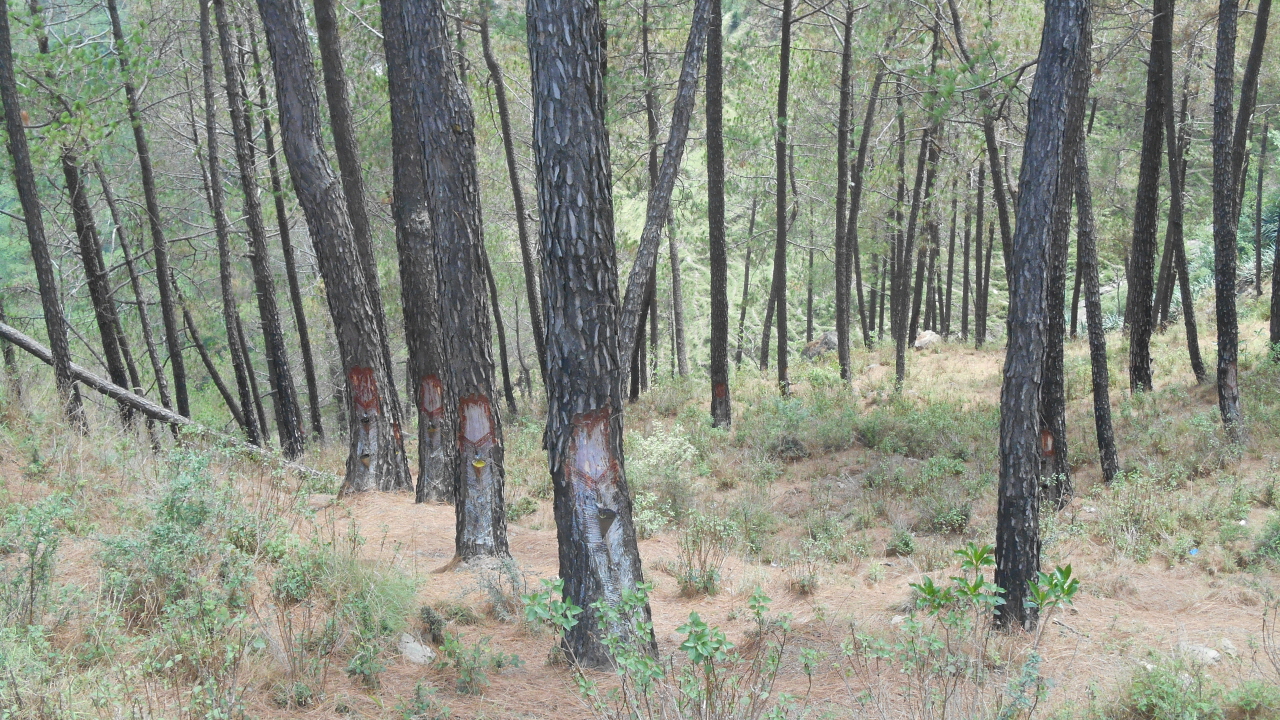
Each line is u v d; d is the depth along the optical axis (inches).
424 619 236.5
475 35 821.2
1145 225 546.9
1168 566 296.4
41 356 437.7
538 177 206.4
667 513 429.1
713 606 290.4
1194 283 1143.6
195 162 838.5
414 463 633.6
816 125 896.3
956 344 1087.6
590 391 211.6
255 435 621.6
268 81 695.7
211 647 188.5
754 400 741.9
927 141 821.9
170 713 160.6
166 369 1073.5
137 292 684.7
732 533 385.7
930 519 412.2
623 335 406.6
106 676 173.3
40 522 203.2
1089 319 418.0
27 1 536.1
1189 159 952.3
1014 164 986.7
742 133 748.0
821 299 1801.2
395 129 389.4
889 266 1327.5
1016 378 237.6
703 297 1641.2
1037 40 620.4
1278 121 1031.6
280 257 1056.2
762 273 1339.8
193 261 810.8
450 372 298.4
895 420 608.4
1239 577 276.1
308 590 236.5
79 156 511.5
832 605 282.0
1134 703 183.8
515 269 1056.2
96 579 223.8
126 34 638.5
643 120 879.1
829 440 581.9
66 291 722.2
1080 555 315.3
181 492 238.4
